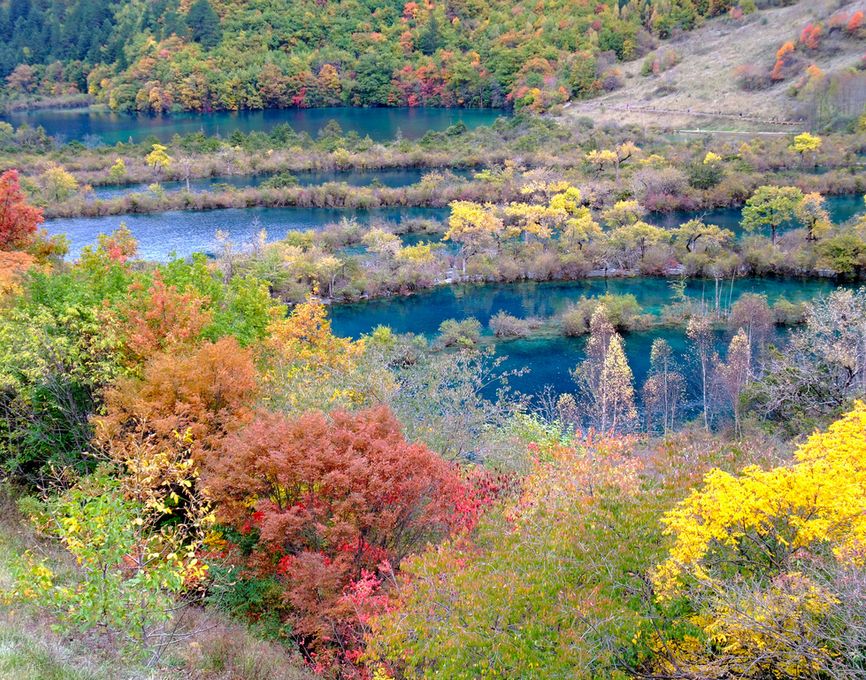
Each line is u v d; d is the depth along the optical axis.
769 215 69.44
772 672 11.91
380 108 187.88
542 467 20.33
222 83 182.25
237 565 17.08
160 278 23.97
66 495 13.83
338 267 62.41
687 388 43.97
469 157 115.81
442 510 17.05
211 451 18.39
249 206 94.06
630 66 171.25
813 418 29.72
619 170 101.75
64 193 89.88
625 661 13.06
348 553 15.82
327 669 15.29
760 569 13.13
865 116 112.94
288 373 24.36
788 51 140.88
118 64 197.00
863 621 10.75
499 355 50.03
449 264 68.06
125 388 19.80
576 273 66.69
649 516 15.23
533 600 13.61
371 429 17.41
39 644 11.20
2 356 20.50
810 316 41.56
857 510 11.84
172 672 12.71
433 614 13.45
